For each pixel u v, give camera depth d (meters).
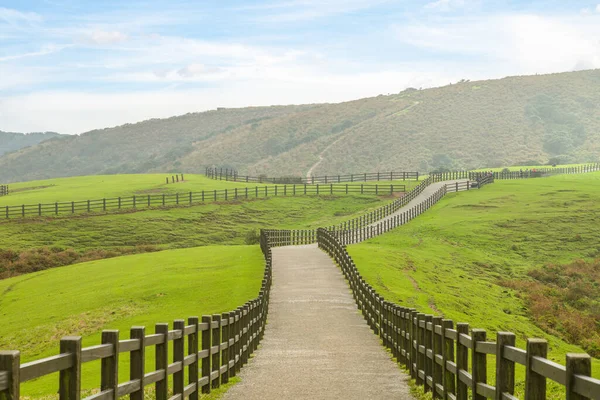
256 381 14.66
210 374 13.41
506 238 59.31
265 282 25.39
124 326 29.33
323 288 33.53
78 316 32.22
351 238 57.09
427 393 13.18
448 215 71.75
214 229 74.44
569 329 34.09
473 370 9.12
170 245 66.81
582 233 59.84
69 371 6.06
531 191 85.69
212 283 36.47
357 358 18.11
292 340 21.48
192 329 11.71
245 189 97.50
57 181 120.81
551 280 47.03
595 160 195.75
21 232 66.00
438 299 34.53
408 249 53.09
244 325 17.55
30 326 31.77
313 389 13.58
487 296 38.75
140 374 8.16
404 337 16.53
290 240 60.47
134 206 79.88
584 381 5.18
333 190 97.81
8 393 4.78
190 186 100.00
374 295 23.12
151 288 36.53
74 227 69.25
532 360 6.44
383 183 105.44
